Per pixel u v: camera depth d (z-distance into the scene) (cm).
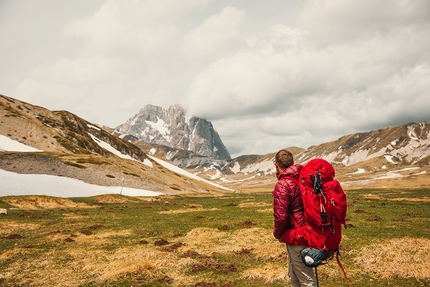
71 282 1405
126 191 10100
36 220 3534
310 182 696
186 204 6178
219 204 5750
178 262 1645
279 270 1411
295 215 728
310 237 689
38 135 16000
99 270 1570
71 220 3569
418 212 3244
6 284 1409
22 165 9538
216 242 2145
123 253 1914
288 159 784
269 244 1970
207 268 1536
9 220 3425
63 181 8794
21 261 1788
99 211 4678
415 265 1385
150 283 1359
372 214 3209
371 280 1277
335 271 1395
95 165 11994
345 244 1891
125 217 3841
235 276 1405
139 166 17062
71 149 15938
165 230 2744
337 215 673
